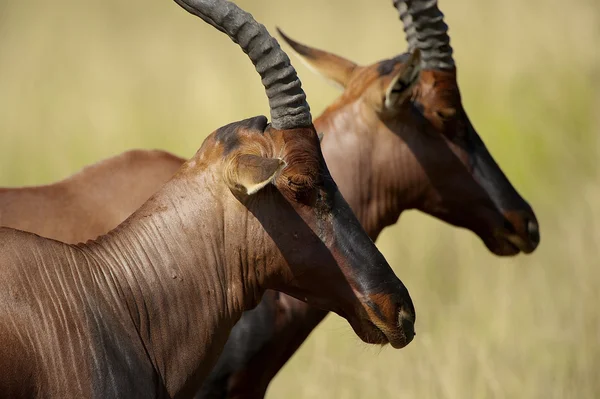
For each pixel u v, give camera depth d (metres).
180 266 17.86
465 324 35.78
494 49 60.19
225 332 18.45
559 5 62.94
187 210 18.03
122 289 17.41
